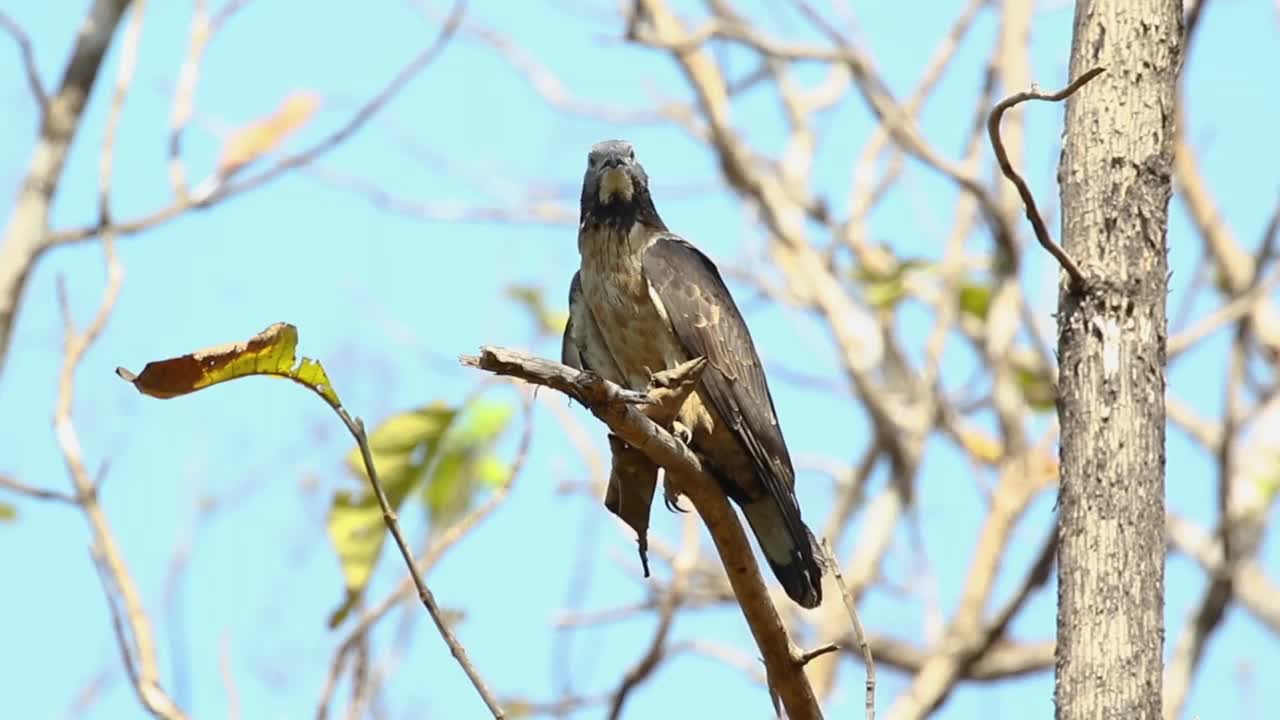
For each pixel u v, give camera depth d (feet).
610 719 34.76
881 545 51.96
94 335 33.81
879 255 57.88
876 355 54.44
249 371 23.06
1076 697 22.77
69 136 38.55
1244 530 57.41
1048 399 55.11
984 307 53.67
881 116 50.57
